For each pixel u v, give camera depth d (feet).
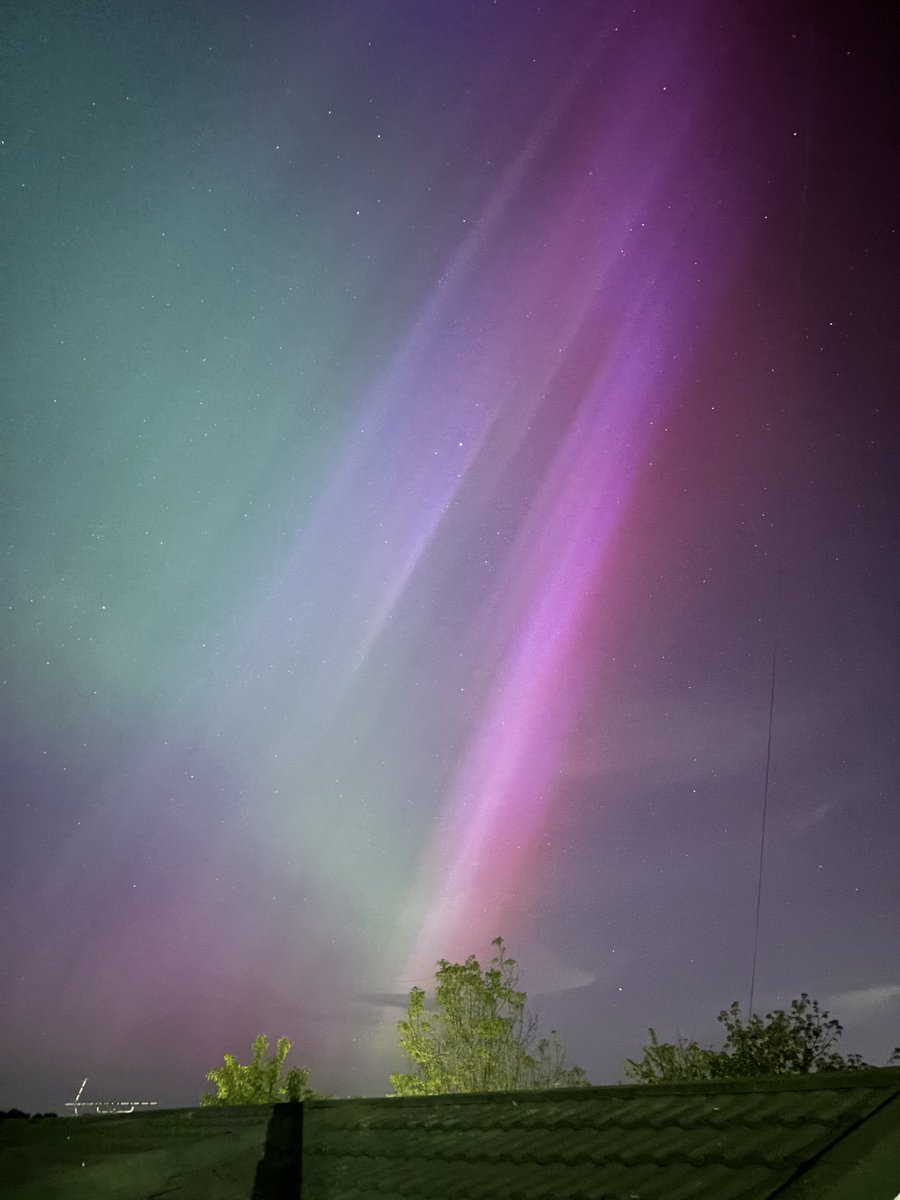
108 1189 20.89
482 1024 53.52
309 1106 24.14
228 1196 19.26
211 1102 62.03
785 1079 16.40
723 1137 14.89
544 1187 14.96
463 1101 21.09
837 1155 12.48
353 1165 19.08
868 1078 15.43
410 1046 54.19
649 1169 14.56
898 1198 12.10
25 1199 21.01
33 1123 27.78
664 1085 18.03
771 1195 12.06
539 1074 53.57
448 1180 16.56
